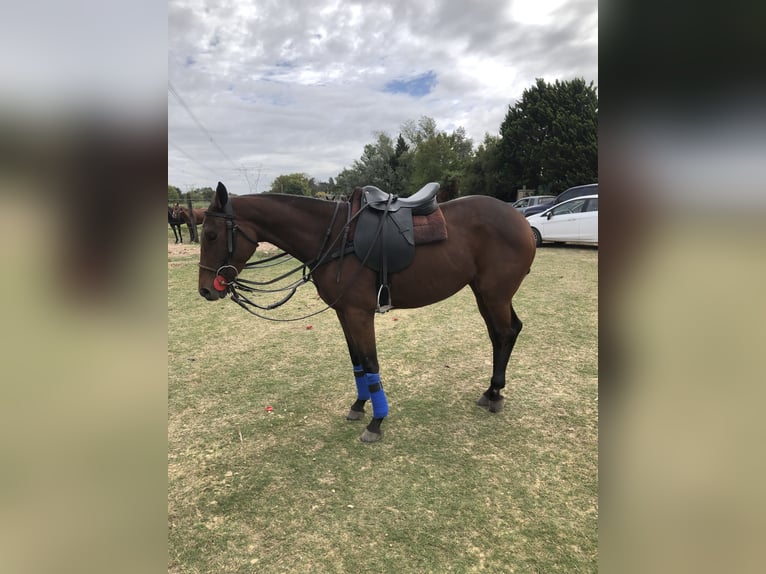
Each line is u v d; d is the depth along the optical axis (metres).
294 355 4.25
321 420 3.02
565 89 29.31
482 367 3.83
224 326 5.23
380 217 2.68
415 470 2.45
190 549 1.95
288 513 2.15
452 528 2.03
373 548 1.93
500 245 2.83
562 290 6.50
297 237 2.71
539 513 2.11
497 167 33.62
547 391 3.35
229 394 3.44
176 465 2.55
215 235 2.56
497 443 2.69
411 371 3.78
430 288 2.78
